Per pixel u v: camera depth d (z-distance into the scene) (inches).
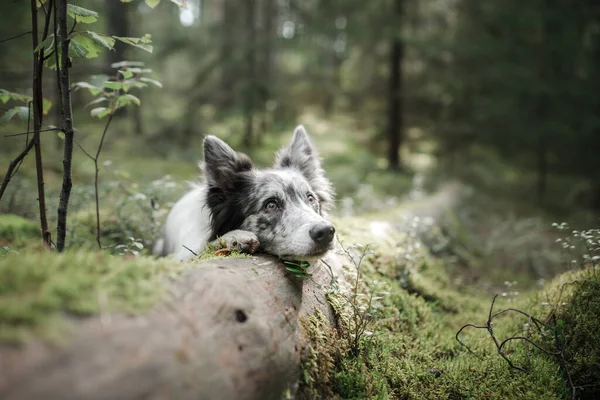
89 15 105.9
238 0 472.1
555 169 533.3
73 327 59.6
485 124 482.6
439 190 408.8
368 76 538.3
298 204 136.0
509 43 467.8
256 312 85.4
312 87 529.3
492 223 368.8
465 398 114.1
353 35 451.2
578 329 127.4
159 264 84.0
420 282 187.0
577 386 116.4
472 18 483.5
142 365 59.4
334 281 118.8
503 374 120.2
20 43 404.5
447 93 494.0
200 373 65.6
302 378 91.6
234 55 446.6
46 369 53.1
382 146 564.7
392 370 117.3
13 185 240.2
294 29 474.3
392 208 297.0
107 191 183.0
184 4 111.7
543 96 455.2
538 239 307.9
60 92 107.8
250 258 113.7
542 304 132.8
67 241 164.2
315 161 173.0
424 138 520.7
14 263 67.4
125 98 125.6
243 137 488.7
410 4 469.1
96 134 431.2
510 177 546.3
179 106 562.3
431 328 152.6
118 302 67.0
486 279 244.1
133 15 502.6
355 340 114.7
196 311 74.8
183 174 373.7
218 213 146.7
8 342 53.3
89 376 54.9
